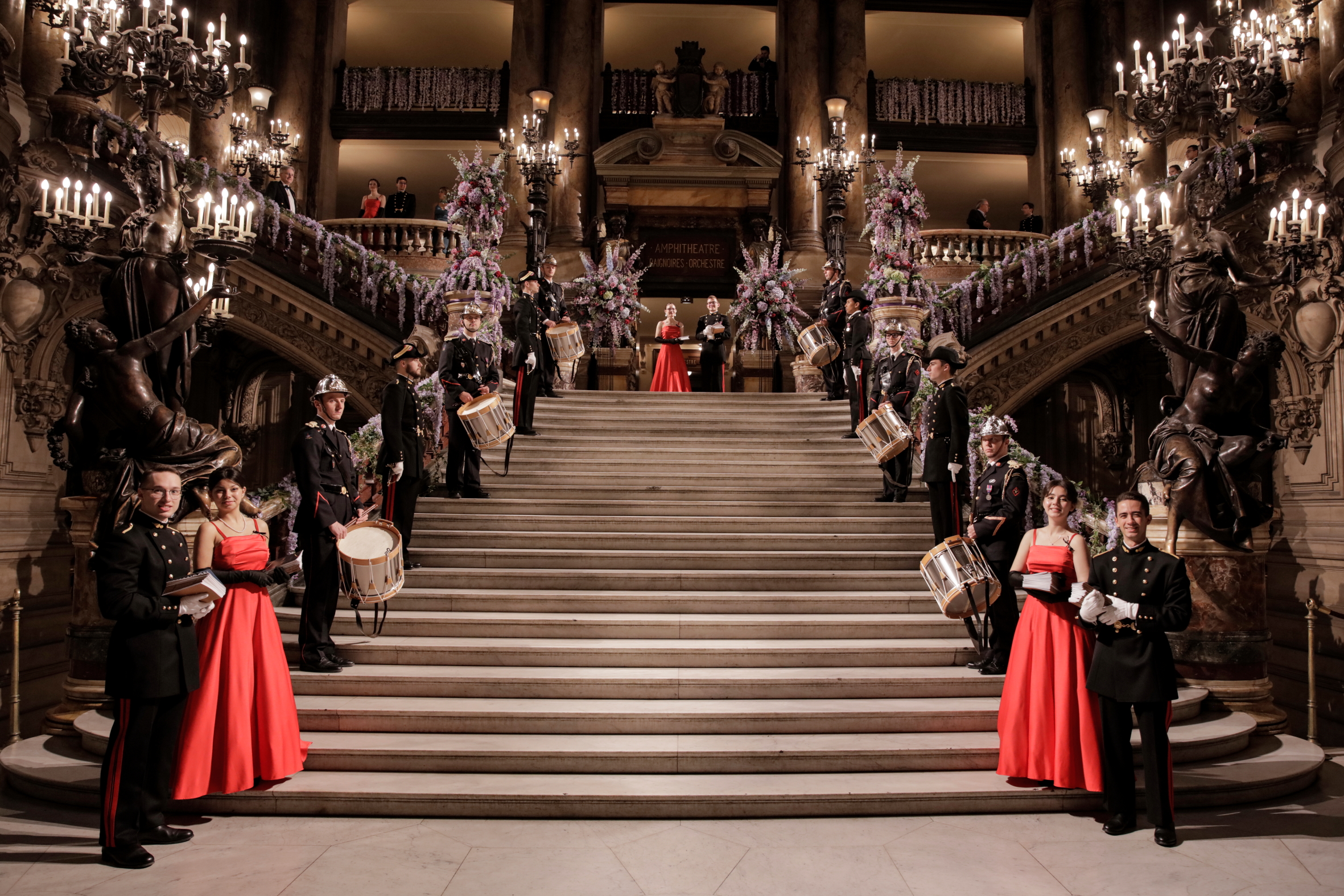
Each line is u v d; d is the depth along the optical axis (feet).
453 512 28.89
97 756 18.80
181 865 13.88
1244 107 26.76
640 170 60.95
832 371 39.40
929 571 18.99
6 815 16.51
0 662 30.81
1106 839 15.26
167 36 24.40
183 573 14.55
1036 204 67.21
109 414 22.11
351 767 16.94
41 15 33.83
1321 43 35.04
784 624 21.90
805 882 13.41
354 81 67.15
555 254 60.34
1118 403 57.47
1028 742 16.37
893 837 15.19
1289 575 33.68
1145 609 14.97
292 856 14.17
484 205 43.73
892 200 42.50
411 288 41.75
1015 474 20.20
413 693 19.25
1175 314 25.21
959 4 68.49
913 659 20.70
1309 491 33.32
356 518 20.86
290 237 40.78
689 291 62.03
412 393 24.81
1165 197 24.59
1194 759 18.84
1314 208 32.42
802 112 63.98
